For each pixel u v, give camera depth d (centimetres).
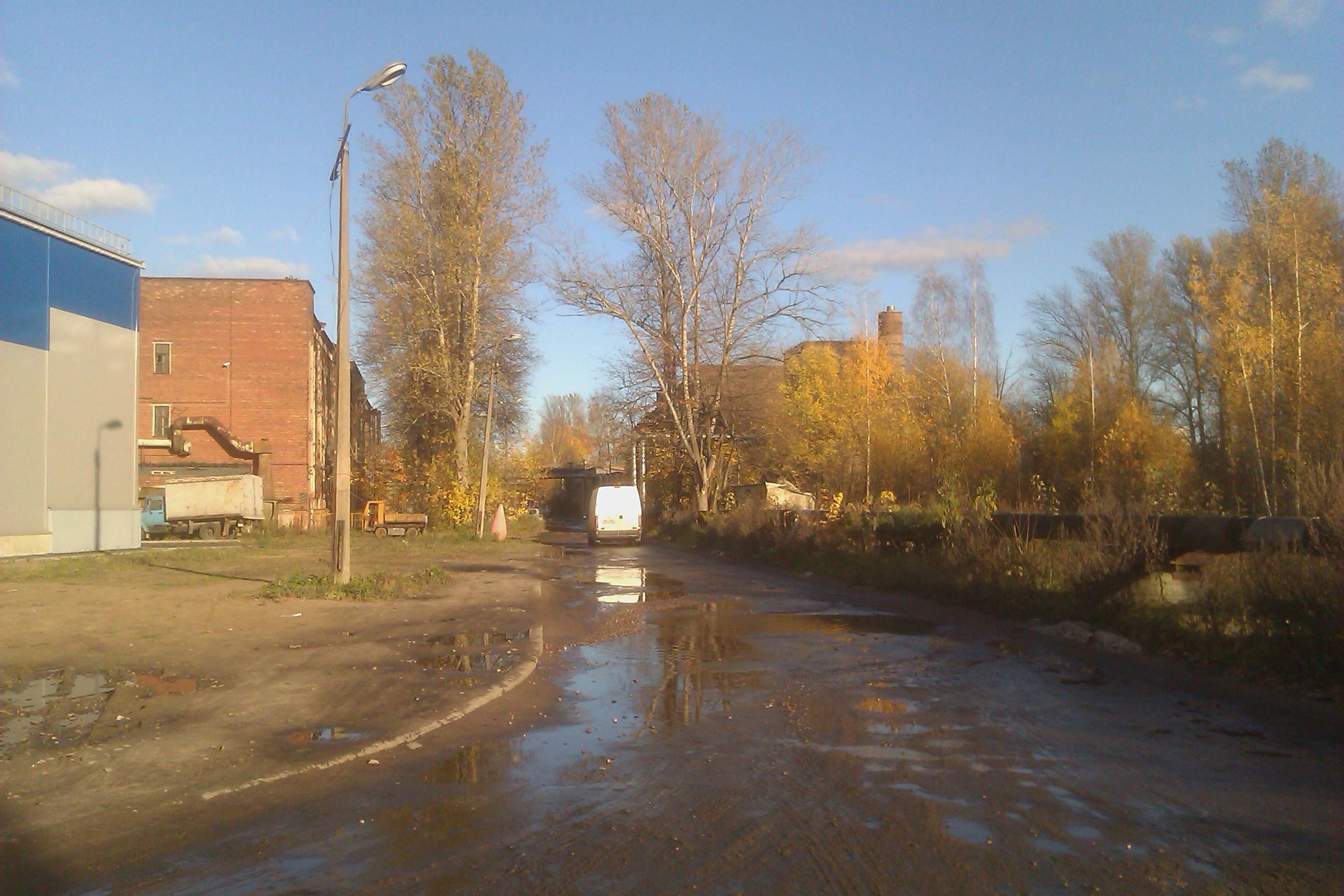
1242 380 2853
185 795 557
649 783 575
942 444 2945
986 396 3653
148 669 944
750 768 602
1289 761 604
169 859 459
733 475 3997
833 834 480
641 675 934
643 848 466
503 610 1445
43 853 466
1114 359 3744
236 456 4625
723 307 3519
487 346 4066
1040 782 563
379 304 3916
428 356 3956
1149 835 475
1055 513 1427
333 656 1024
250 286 4719
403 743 677
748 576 2103
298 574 1822
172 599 1530
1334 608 805
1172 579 1107
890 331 4962
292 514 4678
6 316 2509
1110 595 1139
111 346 2941
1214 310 3116
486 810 529
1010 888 412
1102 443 2891
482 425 4572
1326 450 2409
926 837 474
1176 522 1103
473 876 434
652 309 3553
